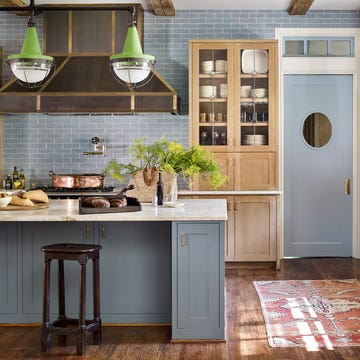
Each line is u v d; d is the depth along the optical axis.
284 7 7.07
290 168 7.31
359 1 6.79
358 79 7.20
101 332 4.30
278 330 4.41
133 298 4.48
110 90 6.36
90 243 4.46
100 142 7.23
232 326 4.54
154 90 6.33
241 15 7.17
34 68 4.23
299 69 7.22
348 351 3.96
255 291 5.62
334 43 7.23
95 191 6.60
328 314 4.82
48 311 3.95
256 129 6.77
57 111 6.37
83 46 6.69
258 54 6.76
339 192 7.31
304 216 7.32
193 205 4.85
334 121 7.28
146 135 7.23
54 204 4.93
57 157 7.27
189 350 3.99
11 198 4.47
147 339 4.20
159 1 6.43
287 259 7.25
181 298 4.14
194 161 4.96
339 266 6.77
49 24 6.72
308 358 3.84
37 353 3.93
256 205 6.67
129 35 4.36
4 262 4.48
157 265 4.45
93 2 6.72
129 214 4.16
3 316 4.50
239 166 6.77
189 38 7.19
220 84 6.78
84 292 3.88
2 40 7.21
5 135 7.27
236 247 6.68
